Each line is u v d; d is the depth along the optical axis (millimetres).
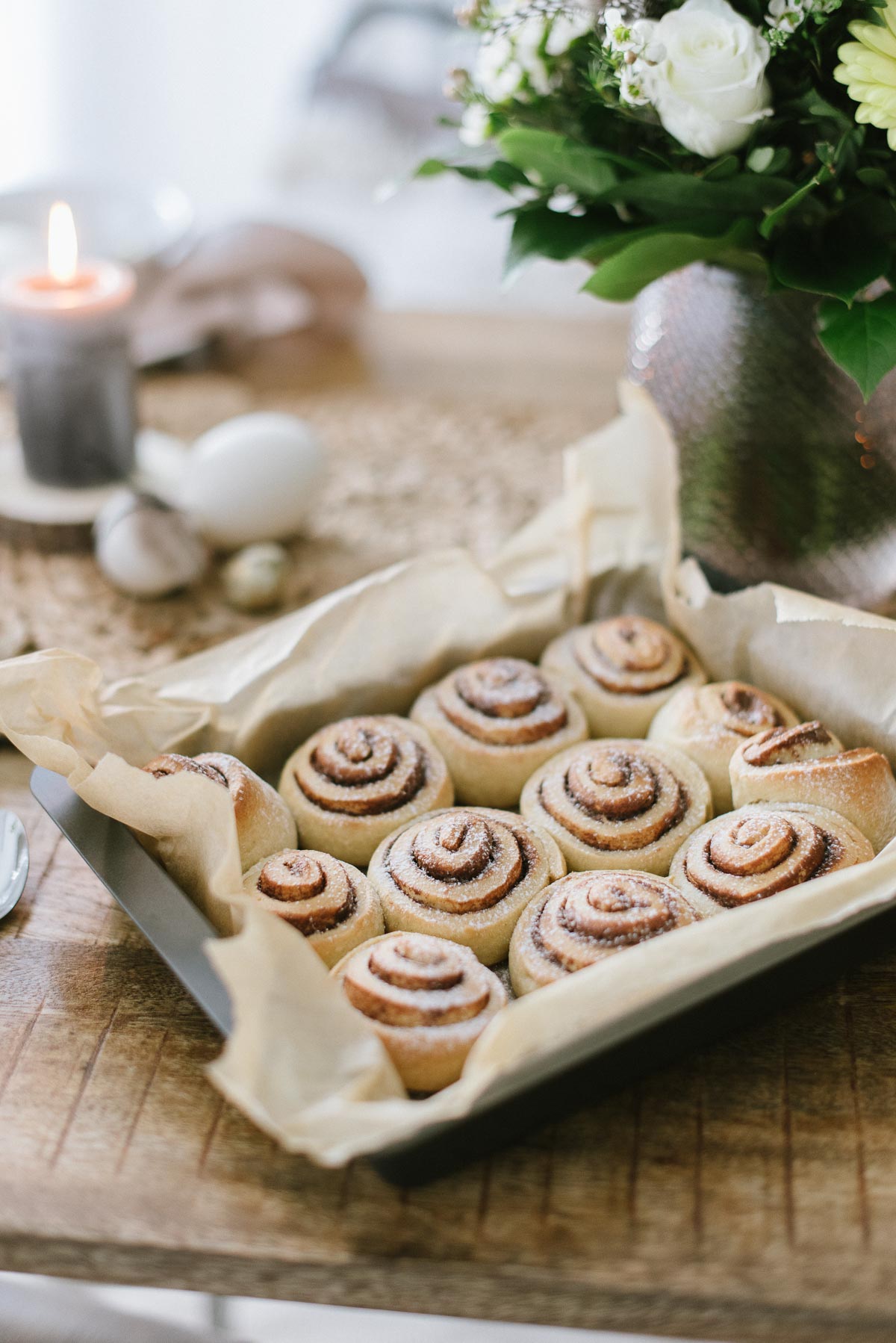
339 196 1576
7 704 639
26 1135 584
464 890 637
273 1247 555
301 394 982
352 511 886
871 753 663
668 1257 554
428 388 994
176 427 954
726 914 575
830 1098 598
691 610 735
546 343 1049
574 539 751
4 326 863
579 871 667
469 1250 555
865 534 742
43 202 999
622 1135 586
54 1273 563
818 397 707
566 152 666
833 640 692
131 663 781
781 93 661
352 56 1591
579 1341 809
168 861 635
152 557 807
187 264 1004
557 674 739
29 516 858
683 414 748
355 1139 523
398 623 728
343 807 676
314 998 554
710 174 656
